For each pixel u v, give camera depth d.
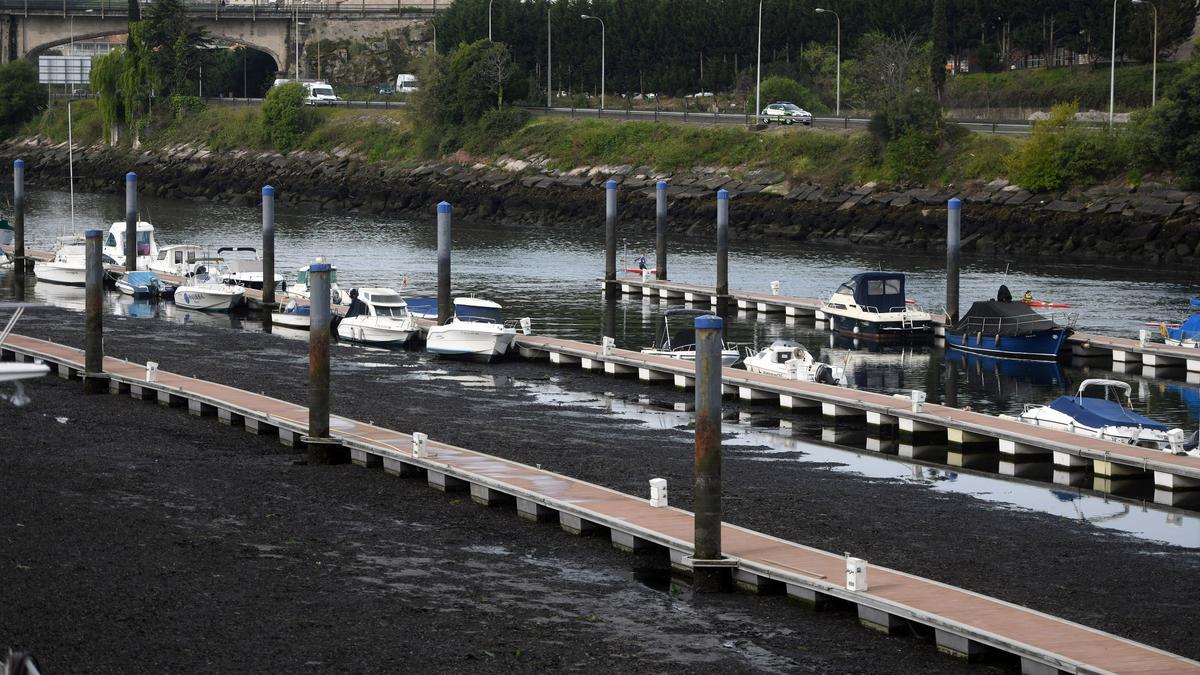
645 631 41.41
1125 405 78.31
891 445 67.06
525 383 81.50
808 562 45.06
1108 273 135.12
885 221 164.50
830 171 177.12
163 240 160.88
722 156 187.88
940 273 135.38
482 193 199.12
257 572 45.56
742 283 128.75
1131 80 197.62
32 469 57.38
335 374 82.75
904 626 41.50
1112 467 60.91
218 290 110.06
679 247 160.12
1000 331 95.56
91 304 74.31
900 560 48.12
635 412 73.31
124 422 67.31
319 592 43.97
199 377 79.44
